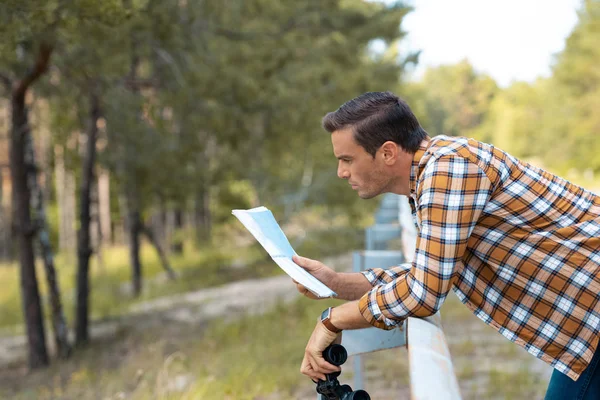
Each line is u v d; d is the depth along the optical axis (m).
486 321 1.96
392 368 5.32
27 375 10.18
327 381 1.96
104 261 24.59
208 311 12.42
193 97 9.92
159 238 24.75
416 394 1.39
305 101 11.55
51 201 34.12
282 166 17.66
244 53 10.48
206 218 22.34
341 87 12.98
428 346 1.72
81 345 11.57
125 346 10.53
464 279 1.96
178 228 25.30
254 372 5.78
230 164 15.18
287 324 8.64
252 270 19.09
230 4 9.82
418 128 1.95
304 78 11.58
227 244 22.03
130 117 10.46
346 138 1.95
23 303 10.78
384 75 14.87
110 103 10.02
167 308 13.80
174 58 9.33
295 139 13.55
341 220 20.16
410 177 1.94
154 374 6.26
